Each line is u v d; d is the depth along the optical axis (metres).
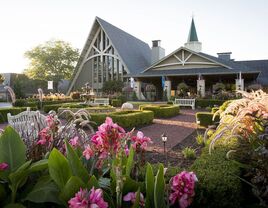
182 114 20.16
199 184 2.89
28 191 2.31
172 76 33.25
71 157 2.23
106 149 2.28
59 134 2.99
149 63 48.34
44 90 59.12
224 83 35.50
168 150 7.55
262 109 3.77
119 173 2.07
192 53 32.94
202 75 31.30
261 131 3.56
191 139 9.45
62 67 58.56
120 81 37.97
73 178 1.99
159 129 12.16
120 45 42.19
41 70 57.38
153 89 37.53
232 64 31.62
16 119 5.99
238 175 3.25
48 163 2.14
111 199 2.19
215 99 26.78
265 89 26.17
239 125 3.76
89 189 2.09
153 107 17.89
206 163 3.57
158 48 45.56
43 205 2.33
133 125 12.69
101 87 42.84
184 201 2.28
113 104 29.80
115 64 42.00
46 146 2.83
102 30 42.56
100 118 11.69
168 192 2.43
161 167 2.24
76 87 45.66
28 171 2.23
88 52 44.47
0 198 2.27
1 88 39.19
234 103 4.62
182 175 2.31
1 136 2.38
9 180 2.26
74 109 15.34
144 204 2.21
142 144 2.68
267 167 3.05
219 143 4.43
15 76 59.28
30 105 24.58
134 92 34.94
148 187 2.22
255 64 41.44
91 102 28.27
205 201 2.87
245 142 3.65
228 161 3.60
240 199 3.17
